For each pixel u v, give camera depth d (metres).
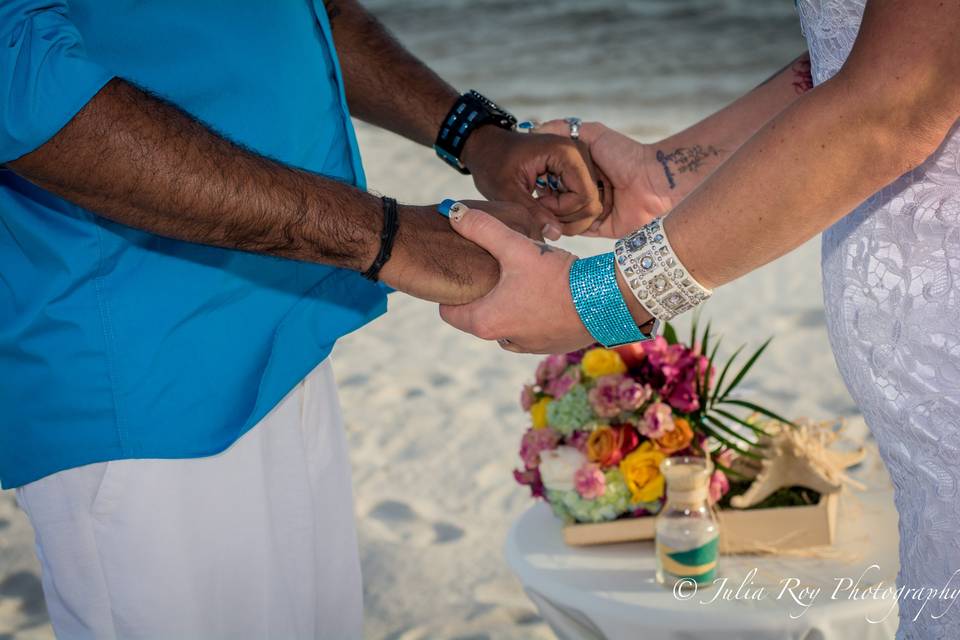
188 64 1.39
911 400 1.34
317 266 1.54
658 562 1.86
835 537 1.99
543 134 1.92
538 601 1.95
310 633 1.64
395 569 2.94
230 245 1.35
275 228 1.35
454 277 1.46
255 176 1.32
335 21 1.92
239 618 1.53
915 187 1.29
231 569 1.50
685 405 2.00
